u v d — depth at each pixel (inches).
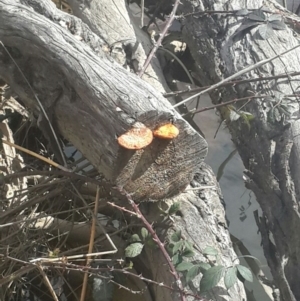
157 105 50.8
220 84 61.9
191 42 71.2
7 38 57.8
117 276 57.9
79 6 69.4
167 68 75.8
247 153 64.7
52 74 56.0
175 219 55.1
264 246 61.6
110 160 51.7
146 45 70.8
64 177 57.9
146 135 50.1
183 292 49.6
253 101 64.0
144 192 53.6
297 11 84.5
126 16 69.9
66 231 62.0
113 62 56.7
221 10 70.9
